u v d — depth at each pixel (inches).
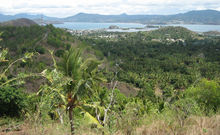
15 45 3334.2
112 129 213.0
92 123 288.2
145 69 3284.9
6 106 414.9
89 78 306.5
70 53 313.1
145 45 7022.6
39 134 221.8
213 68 3324.3
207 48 5984.3
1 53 216.2
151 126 240.2
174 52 5408.5
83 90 312.0
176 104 300.7
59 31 5152.6
